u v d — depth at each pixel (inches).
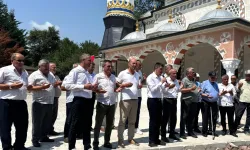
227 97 337.7
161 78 270.1
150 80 264.2
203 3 725.9
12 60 218.7
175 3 812.0
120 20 941.8
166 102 282.7
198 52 756.0
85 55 231.0
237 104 360.5
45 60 249.3
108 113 244.5
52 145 254.4
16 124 222.2
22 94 220.7
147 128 361.7
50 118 262.7
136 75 263.9
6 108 212.5
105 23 970.7
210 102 323.9
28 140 275.3
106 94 239.8
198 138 309.9
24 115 224.8
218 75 690.8
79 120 225.5
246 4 611.2
